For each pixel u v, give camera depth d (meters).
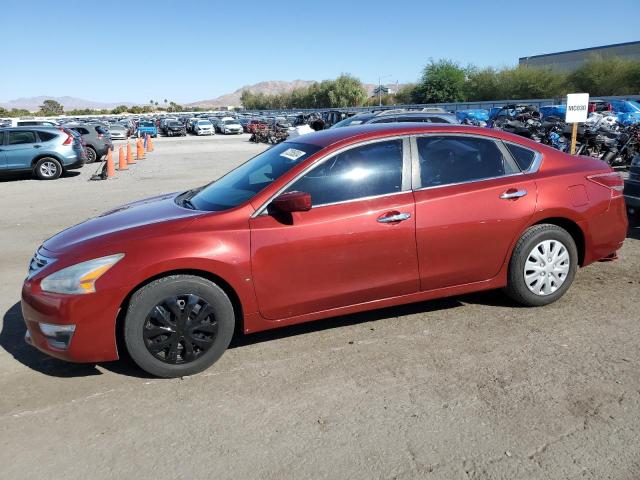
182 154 25.20
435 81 66.62
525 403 3.28
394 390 3.47
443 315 4.61
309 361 3.90
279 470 2.77
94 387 3.63
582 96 10.58
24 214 10.27
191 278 3.62
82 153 16.81
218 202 4.11
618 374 3.57
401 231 4.05
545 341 4.07
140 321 3.54
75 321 3.47
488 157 4.48
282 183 3.90
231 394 3.49
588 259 4.80
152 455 2.92
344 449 2.92
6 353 4.19
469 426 3.08
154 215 4.08
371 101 96.81
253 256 3.72
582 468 2.71
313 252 3.85
